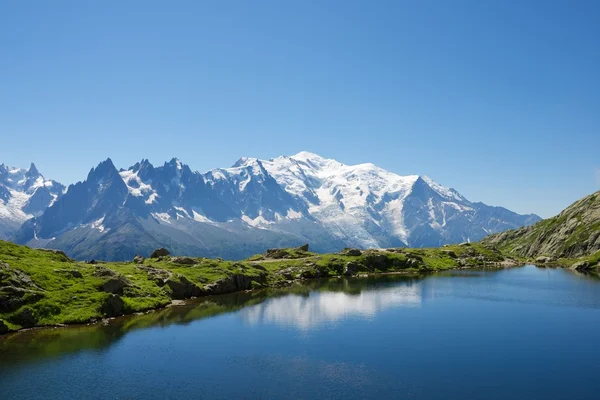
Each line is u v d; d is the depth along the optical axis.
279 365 67.94
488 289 146.25
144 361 68.81
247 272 155.88
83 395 55.84
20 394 55.84
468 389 59.22
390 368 66.88
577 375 64.19
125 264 135.25
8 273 87.44
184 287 124.50
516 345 79.00
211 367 66.75
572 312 106.69
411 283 164.12
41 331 80.88
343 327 91.62
